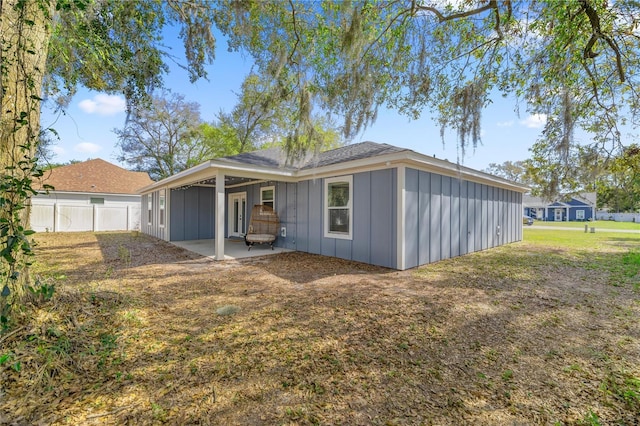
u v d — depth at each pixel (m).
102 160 20.14
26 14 2.68
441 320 3.49
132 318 3.40
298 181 9.12
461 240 8.57
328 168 7.62
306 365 2.48
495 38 4.95
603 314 3.73
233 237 12.66
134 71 6.12
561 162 4.34
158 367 2.42
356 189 7.31
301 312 3.73
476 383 2.24
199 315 3.61
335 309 3.84
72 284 4.70
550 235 15.51
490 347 2.83
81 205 16.23
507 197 11.70
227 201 13.00
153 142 22.67
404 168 6.34
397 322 3.42
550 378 2.31
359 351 2.73
